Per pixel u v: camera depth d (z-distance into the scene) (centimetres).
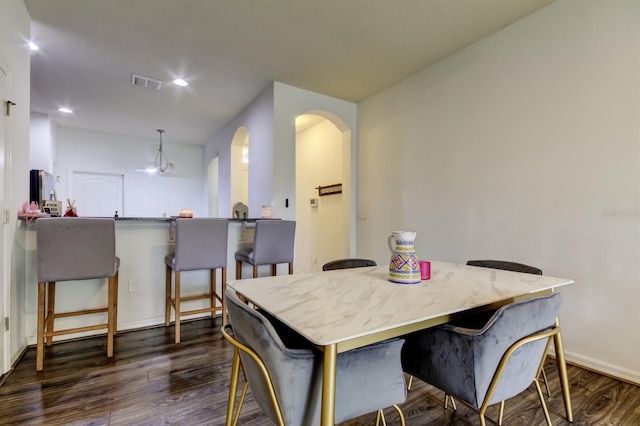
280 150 369
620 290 204
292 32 274
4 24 198
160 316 296
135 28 269
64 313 250
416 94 346
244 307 103
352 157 427
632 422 161
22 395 180
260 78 359
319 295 130
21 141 228
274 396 98
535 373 132
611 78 208
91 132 593
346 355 103
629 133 201
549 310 125
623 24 204
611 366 207
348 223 425
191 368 214
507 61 264
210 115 487
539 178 243
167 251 300
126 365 217
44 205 308
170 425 156
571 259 225
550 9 238
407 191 355
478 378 114
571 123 226
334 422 92
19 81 225
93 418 161
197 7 243
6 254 202
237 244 337
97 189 605
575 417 165
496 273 181
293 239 310
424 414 169
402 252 154
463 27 266
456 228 302
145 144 645
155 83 373
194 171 697
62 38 283
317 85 377
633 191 199
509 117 262
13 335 215
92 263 218
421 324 112
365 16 253
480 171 283
